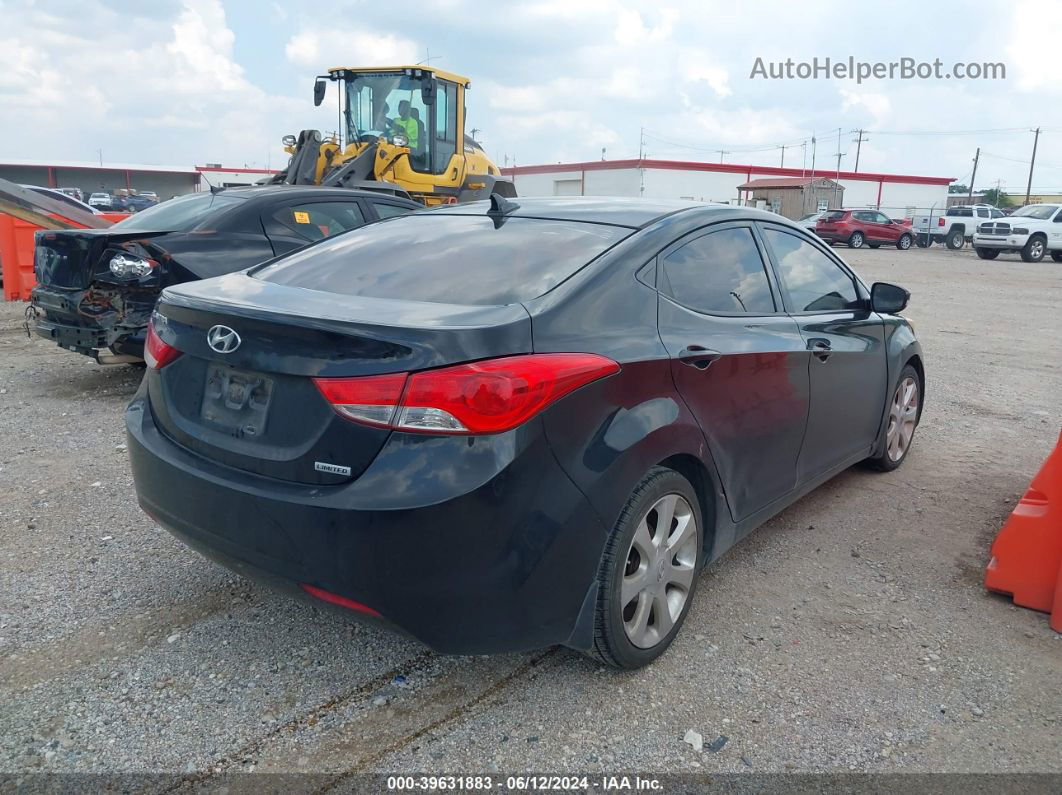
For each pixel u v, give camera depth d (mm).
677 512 3066
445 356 2363
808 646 3189
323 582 2457
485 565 2406
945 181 67438
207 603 3404
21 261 11656
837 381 4086
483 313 2570
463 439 2359
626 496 2705
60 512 4281
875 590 3654
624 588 2805
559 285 2801
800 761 2559
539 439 2455
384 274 3070
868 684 2953
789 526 4340
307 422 2486
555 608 2596
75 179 73812
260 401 2613
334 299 2807
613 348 2736
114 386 6996
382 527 2338
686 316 3131
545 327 2600
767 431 3512
